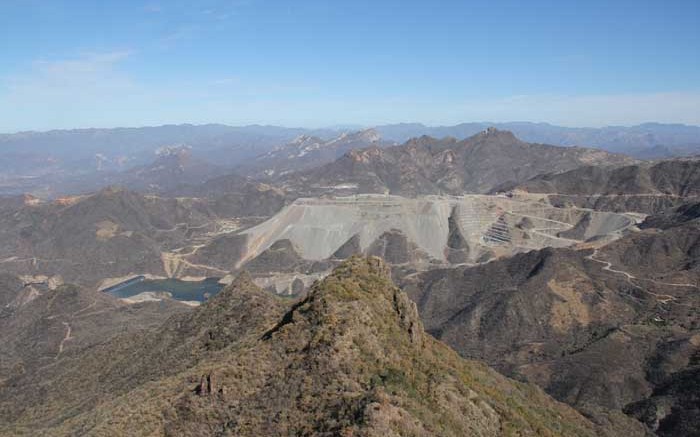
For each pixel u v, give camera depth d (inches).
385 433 1841.8
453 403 2359.7
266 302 4168.3
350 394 2127.2
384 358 2447.1
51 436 2896.2
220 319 4124.0
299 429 2015.3
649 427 4712.1
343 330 2469.2
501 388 3329.2
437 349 3159.5
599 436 3595.0
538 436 2568.9
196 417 2290.8
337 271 3093.0
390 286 3043.8
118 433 2337.6
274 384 2299.5
